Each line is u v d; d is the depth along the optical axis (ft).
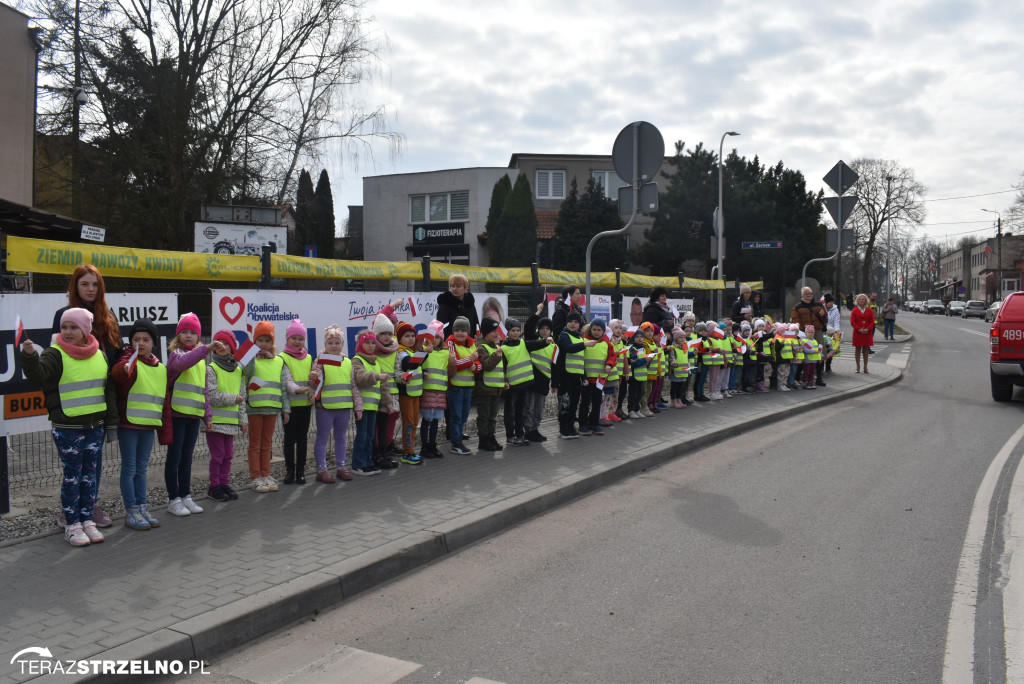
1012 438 32.53
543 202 115.75
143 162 68.28
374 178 119.65
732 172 103.81
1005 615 14.14
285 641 13.21
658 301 39.55
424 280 33.63
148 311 23.16
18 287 20.99
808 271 109.40
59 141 67.77
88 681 10.87
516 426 28.91
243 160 75.36
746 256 99.96
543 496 21.67
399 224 119.03
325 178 116.88
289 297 27.12
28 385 18.71
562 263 99.04
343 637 13.35
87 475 16.89
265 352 21.29
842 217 58.95
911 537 18.88
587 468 25.07
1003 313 43.96
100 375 16.87
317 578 14.83
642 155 30.32
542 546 18.47
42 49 58.39
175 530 17.80
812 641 13.01
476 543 18.75
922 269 362.33
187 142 70.74
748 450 30.30
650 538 19.01
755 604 14.67
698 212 99.60
